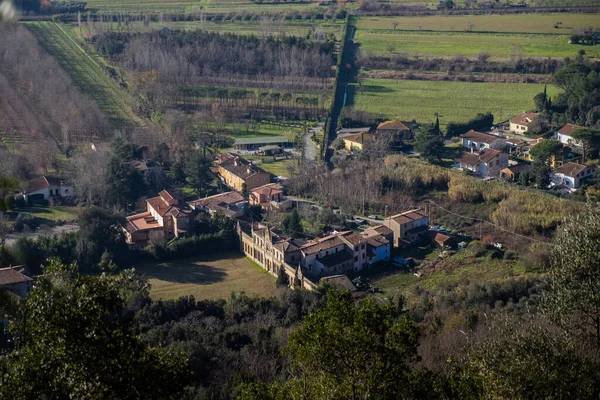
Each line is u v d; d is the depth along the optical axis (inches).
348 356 2741.1
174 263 7180.1
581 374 2994.6
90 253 6845.5
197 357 4456.2
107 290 2546.8
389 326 2812.5
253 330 5142.7
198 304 5664.4
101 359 2426.2
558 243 3467.0
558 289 3358.8
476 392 3068.4
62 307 2442.2
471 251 7190.0
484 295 5674.2
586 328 3390.7
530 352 3065.9
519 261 6904.5
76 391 2357.3
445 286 6353.3
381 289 6525.6
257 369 4441.4
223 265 7165.4
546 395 2955.2
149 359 2551.7
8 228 7377.0
